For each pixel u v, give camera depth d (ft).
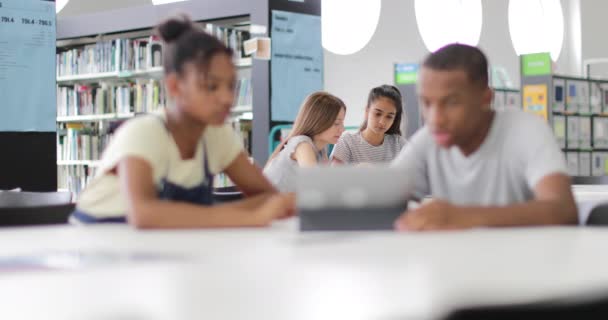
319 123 12.84
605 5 46.65
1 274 3.22
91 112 25.57
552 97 30.53
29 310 2.52
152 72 24.00
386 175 5.04
